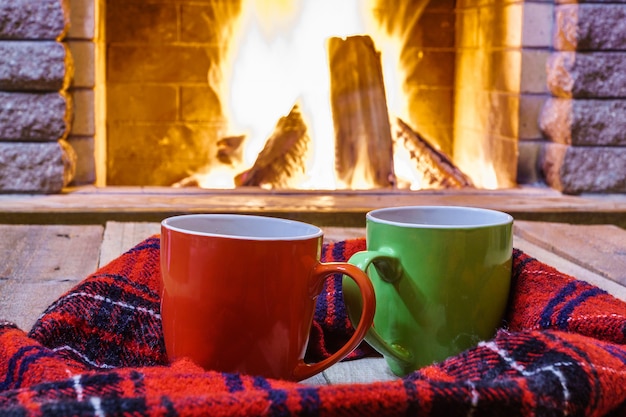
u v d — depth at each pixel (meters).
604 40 2.42
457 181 2.78
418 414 0.47
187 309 0.58
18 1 2.27
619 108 2.47
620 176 2.50
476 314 0.64
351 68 2.60
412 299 0.64
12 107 2.32
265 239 0.57
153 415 0.44
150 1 3.04
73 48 2.47
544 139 2.65
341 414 0.46
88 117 2.51
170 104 3.10
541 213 2.31
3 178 2.35
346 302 0.62
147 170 3.12
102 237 1.28
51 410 0.44
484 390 0.48
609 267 1.08
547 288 0.69
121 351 0.67
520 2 2.59
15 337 0.59
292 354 0.59
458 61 3.19
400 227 0.64
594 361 0.53
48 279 0.99
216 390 0.50
